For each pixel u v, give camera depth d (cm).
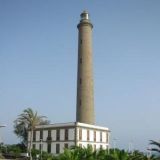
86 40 7975
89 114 7462
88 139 7019
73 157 2920
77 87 7744
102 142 7450
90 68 7838
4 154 6812
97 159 3144
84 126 6988
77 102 7625
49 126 7231
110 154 3170
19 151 7138
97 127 7388
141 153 4012
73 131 6781
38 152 6706
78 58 7956
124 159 3172
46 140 7175
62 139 6919
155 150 4159
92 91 7731
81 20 8144
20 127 8612
